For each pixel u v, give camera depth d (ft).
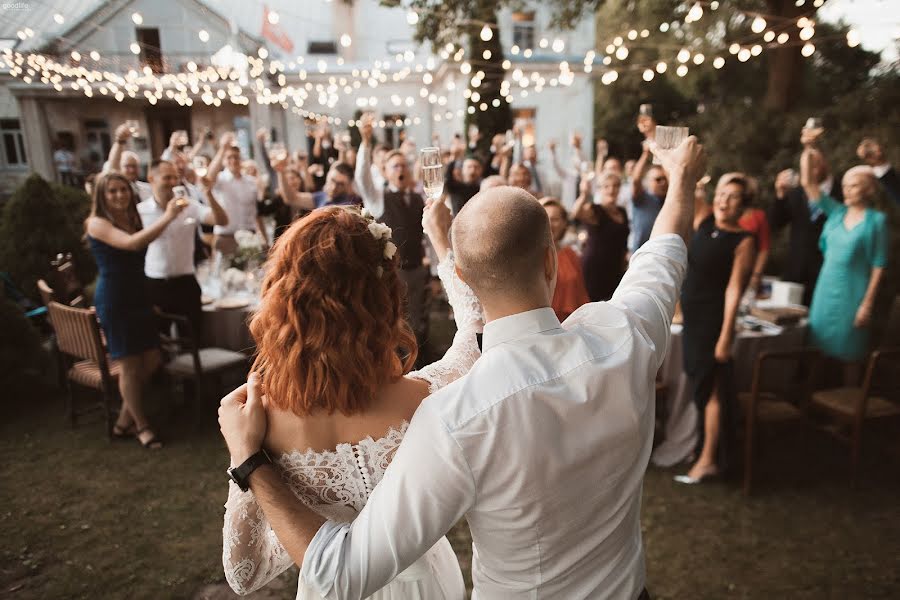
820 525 8.95
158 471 10.55
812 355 9.84
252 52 46.98
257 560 3.21
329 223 3.03
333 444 3.09
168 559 8.23
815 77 39.32
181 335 13.01
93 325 11.00
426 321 16.44
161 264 12.61
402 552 2.51
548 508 2.68
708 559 8.21
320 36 60.90
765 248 13.56
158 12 44.29
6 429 12.12
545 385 2.64
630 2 37.93
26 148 45.55
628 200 19.02
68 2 39.17
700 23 34.45
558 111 49.29
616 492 2.88
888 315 15.48
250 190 20.35
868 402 10.20
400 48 61.21
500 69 32.27
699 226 9.70
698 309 9.60
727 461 9.95
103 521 9.08
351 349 2.93
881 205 18.38
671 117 57.52
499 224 2.75
